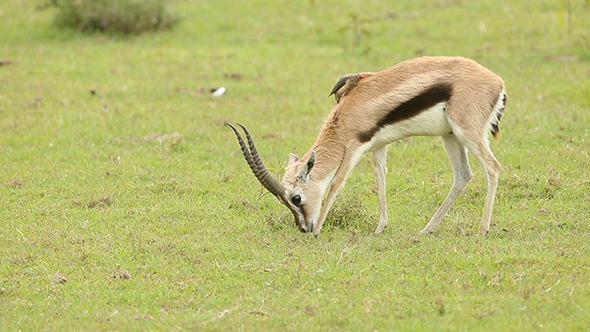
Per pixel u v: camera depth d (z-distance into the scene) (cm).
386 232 1769
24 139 2481
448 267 1518
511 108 2689
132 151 2397
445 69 1645
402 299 1382
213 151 2388
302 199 1689
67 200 2019
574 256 1534
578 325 1259
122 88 3077
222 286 1490
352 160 1689
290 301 1402
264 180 1641
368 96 1675
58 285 1511
